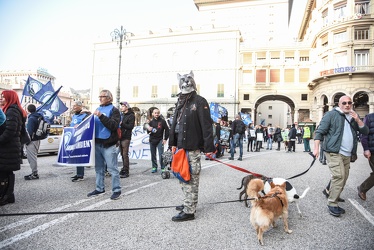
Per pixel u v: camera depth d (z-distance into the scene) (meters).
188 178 3.46
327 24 30.23
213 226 3.40
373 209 4.19
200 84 42.62
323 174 7.33
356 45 27.70
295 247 2.84
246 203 4.25
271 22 69.06
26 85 12.30
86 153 4.84
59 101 13.01
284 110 55.69
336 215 3.82
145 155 8.88
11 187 4.22
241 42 43.94
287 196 3.54
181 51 43.91
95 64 48.56
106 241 2.91
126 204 4.25
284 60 39.06
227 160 10.69
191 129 3.64
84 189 5.28
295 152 15.59
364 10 27.80
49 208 4.01
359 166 9.30
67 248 2.74
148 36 45.44
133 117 6.86
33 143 6.21
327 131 4.02
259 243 2.92
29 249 2.70
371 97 27.45
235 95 40.59
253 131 16.17
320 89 32.22
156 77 44.97
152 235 3.09
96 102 47.94
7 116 3.97
